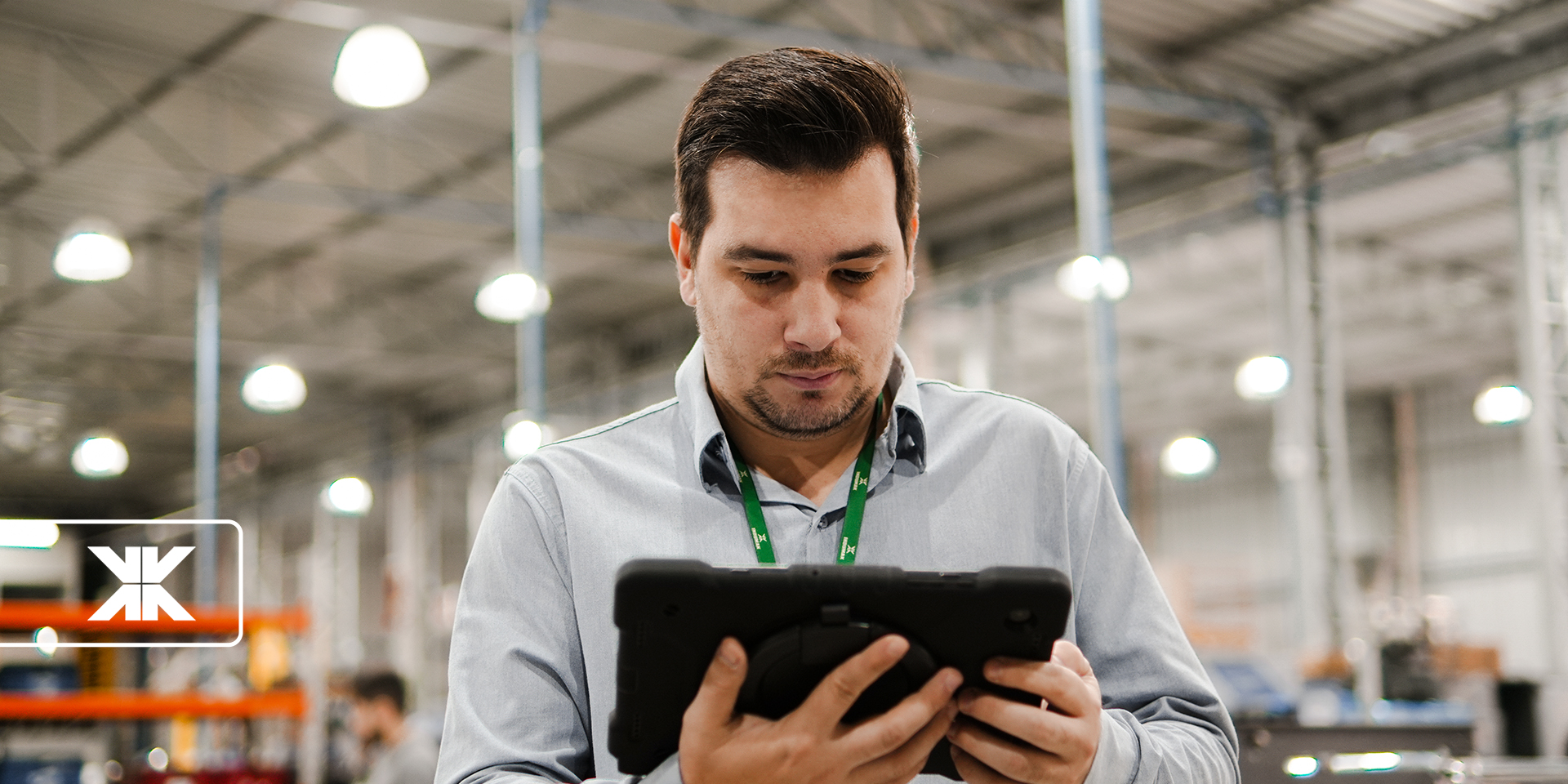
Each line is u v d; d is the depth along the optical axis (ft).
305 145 37.40
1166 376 58.85
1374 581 56.70
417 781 17.29
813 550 3.99
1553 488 30.66
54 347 52.60
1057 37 31.68
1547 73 30.58
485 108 35.55
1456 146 33.04
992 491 4.09
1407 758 8.87
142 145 36.91
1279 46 31.99
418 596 62.95
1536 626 57.11
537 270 27.25
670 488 4.07
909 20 30.48
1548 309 31.55
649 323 52.75
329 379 59.36
